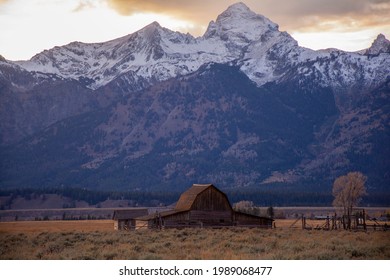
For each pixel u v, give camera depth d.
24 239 102.62
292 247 75.44
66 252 71.88
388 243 84.25
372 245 78.19
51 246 79.69
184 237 100.38
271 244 81.88
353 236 102.25
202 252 69.38
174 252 71.44
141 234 112.69
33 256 69.94
